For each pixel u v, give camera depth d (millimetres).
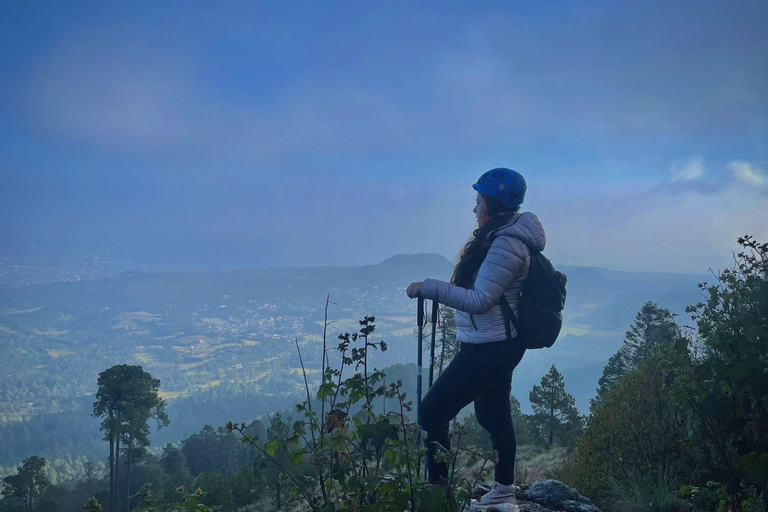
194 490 2697
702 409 2986
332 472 1939
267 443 2023
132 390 44188
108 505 49719
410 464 2006
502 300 2764
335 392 2059
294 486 1983
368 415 2023
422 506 1913
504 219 2914
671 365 3305
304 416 2059
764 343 2805
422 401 2906
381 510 1924
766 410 2809
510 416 3113
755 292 2881
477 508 3016
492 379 2779
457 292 2717
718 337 3086
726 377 2855
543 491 3574
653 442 5086
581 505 3445
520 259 2721
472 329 2816
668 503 4316
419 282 2838
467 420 14523
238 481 19406
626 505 4605
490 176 2945
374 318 2064
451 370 2861
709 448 4211
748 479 2959
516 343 2752
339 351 2057
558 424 36281
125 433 45844
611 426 5746
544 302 2766
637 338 36500
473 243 2938
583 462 5887
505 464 3062
